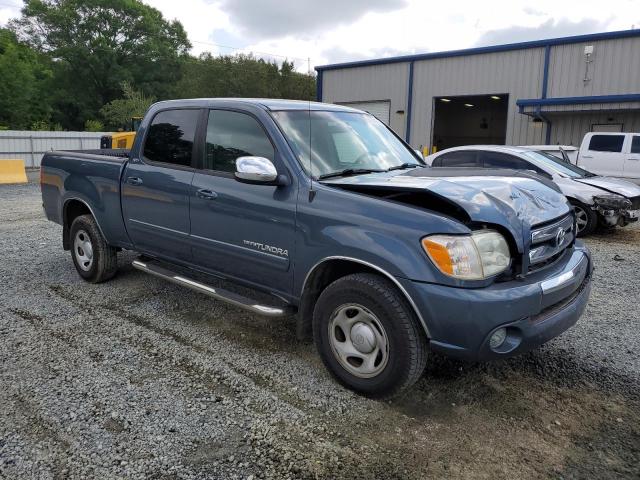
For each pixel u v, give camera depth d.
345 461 2.80
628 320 4.92
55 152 6.05
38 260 6.79
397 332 3.16
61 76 61.12
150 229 4.82
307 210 3.55
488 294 2.97
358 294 3.30
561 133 20.78
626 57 18.91
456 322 2.98
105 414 3.20
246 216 3.93
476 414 3.28
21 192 15.19
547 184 3.96
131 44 62.88
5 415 3.17
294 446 2.92
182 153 4.57
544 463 2.82
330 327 3.53
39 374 3.68
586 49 19.58
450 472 2.73
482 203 3.17
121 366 3.83
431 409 3.33
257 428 3.08
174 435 3.00
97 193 5.38
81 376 3.66
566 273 3.41
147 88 62.44
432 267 3.02
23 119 49.88
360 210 3.34
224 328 4.57
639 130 19.19
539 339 3.17
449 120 34.38
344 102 27.08
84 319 4.73
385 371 3.25
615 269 6.92
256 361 3.95
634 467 2.80
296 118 4.11
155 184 4.68
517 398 3.47
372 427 3.12
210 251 4.28
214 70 59.22
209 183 4.22
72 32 60.78
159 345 4.20
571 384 3.67
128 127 29.12
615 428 3.15
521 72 21.36
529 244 3.20
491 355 3.04
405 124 25.02
